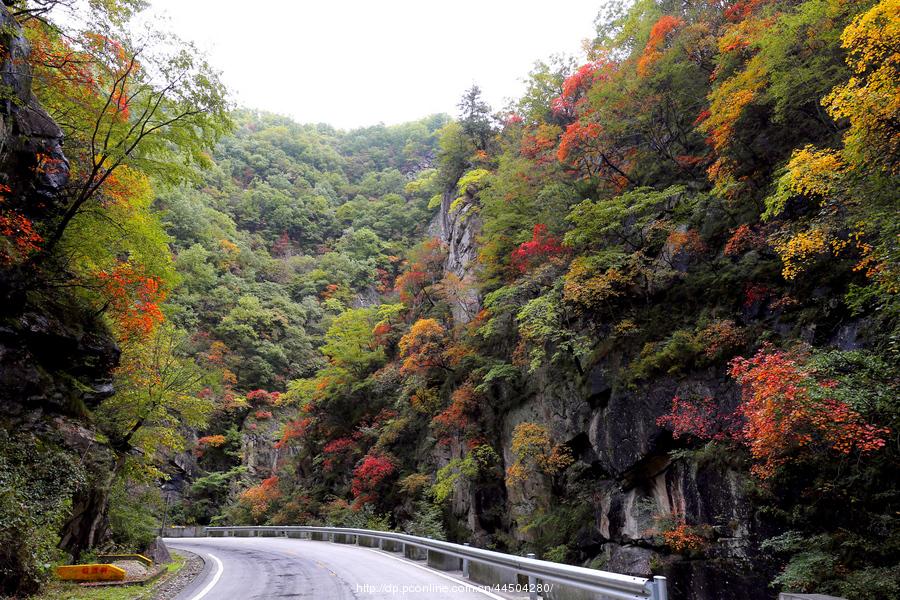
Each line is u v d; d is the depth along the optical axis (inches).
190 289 2378.2
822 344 492.1
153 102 603.5
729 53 674.2
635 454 644.7
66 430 519.5
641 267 715.4
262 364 2209.6
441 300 1453.0
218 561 648.4
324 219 3659.0
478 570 399.9
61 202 582.6
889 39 354.6
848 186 396.2
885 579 345.7
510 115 1685.5
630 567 594.2
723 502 526.6
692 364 612.7
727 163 655.8
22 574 333.1
